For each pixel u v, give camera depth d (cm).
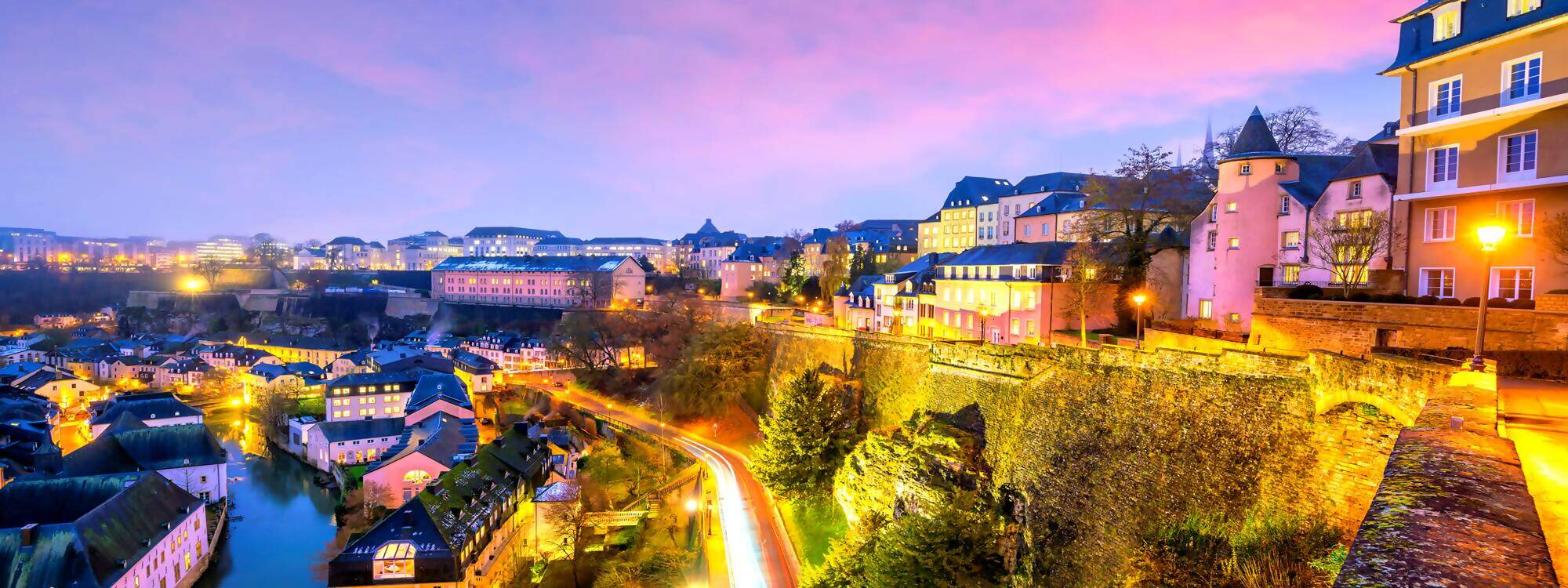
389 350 16062
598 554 6581
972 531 3709
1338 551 2336
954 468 4591
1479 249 3712
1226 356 3388
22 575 5559
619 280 18988
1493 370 2006
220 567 7244
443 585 5969
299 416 11638
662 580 5516
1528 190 3500
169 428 9044
